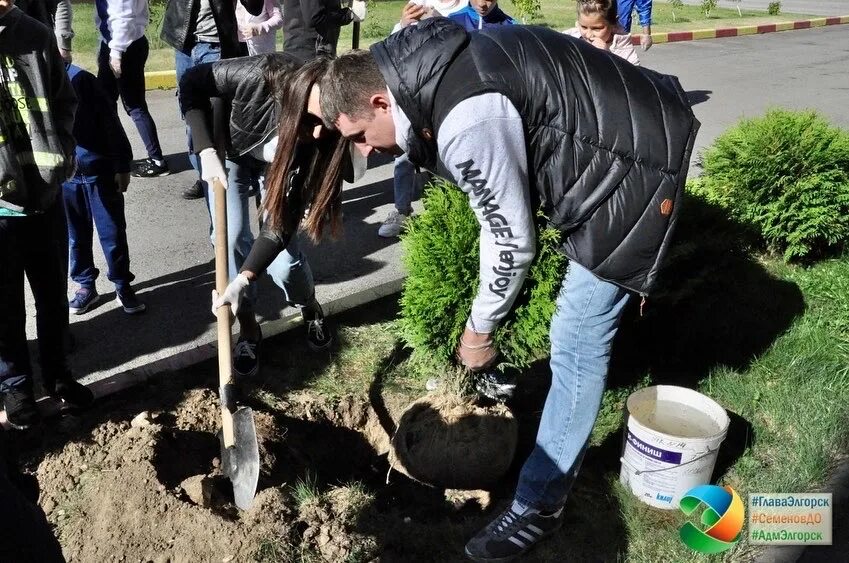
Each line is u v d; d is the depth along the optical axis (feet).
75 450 10.44
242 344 12.44
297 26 17.56
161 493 9.41
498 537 9.21
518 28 7.66
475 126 6.89
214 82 10.57
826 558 9.49
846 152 15.62
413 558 9.25
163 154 24.30
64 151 10.14
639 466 9.93
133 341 13.64
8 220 9.82
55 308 10.68
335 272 16.62
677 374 12.71
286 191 8.82
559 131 7.39
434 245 10.06
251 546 8.83
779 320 13.99
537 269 9.64
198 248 17.74
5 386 10.68
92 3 46.60
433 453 10.22
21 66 9.47
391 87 7.07
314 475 10.62
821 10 72.74
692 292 13.85
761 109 32.30
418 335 10.38
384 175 23.03
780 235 15.97
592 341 8.54
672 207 7.79
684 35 52.19
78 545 9.05
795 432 11.50
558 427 8.96
